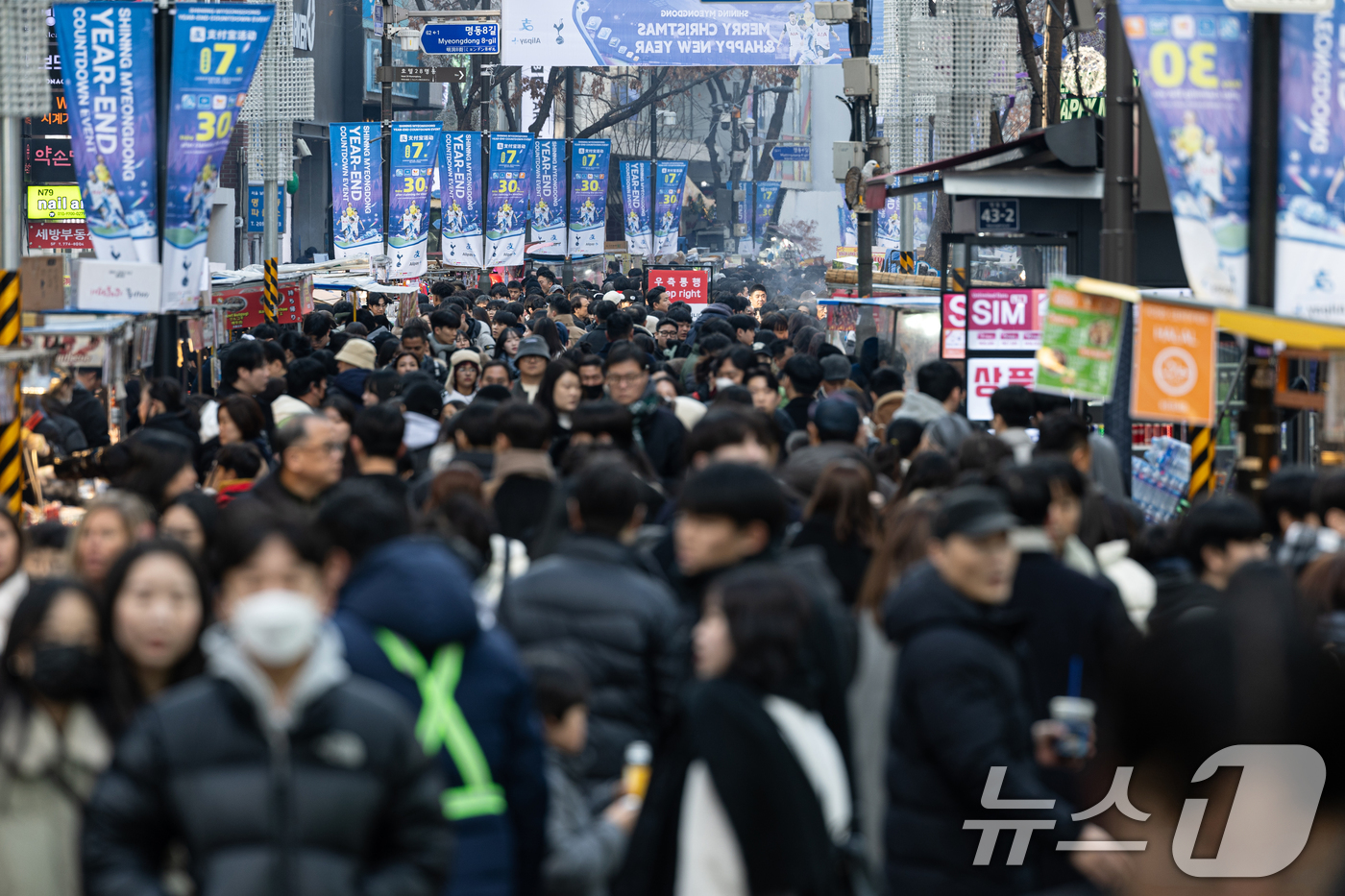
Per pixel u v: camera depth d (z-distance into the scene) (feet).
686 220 549.95
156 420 83.30
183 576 35.22
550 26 239.30
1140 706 38.81
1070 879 37.35
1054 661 41.83
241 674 27.68
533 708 34.53
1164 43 76.95
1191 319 61.57
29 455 77.66
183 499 52.42
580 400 88.07
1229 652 38.22
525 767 33.40
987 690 33.99
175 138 93.25
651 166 291.79
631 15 238.07
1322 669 38.42
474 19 249.55
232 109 93.61
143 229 92.99
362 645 32.24
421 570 32.99
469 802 32.14
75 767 34.37
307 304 192.65
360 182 219.41
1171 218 104.32
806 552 40.78
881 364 131.85
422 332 122.31
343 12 416.67
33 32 83.25
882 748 43.52
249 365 92.58
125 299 88.99
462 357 103.86
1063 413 60.90
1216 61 77.20
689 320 176.04
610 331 125.80
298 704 27.71
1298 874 37.45
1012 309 102.53
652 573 49.67
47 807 34.35
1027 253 106.22
